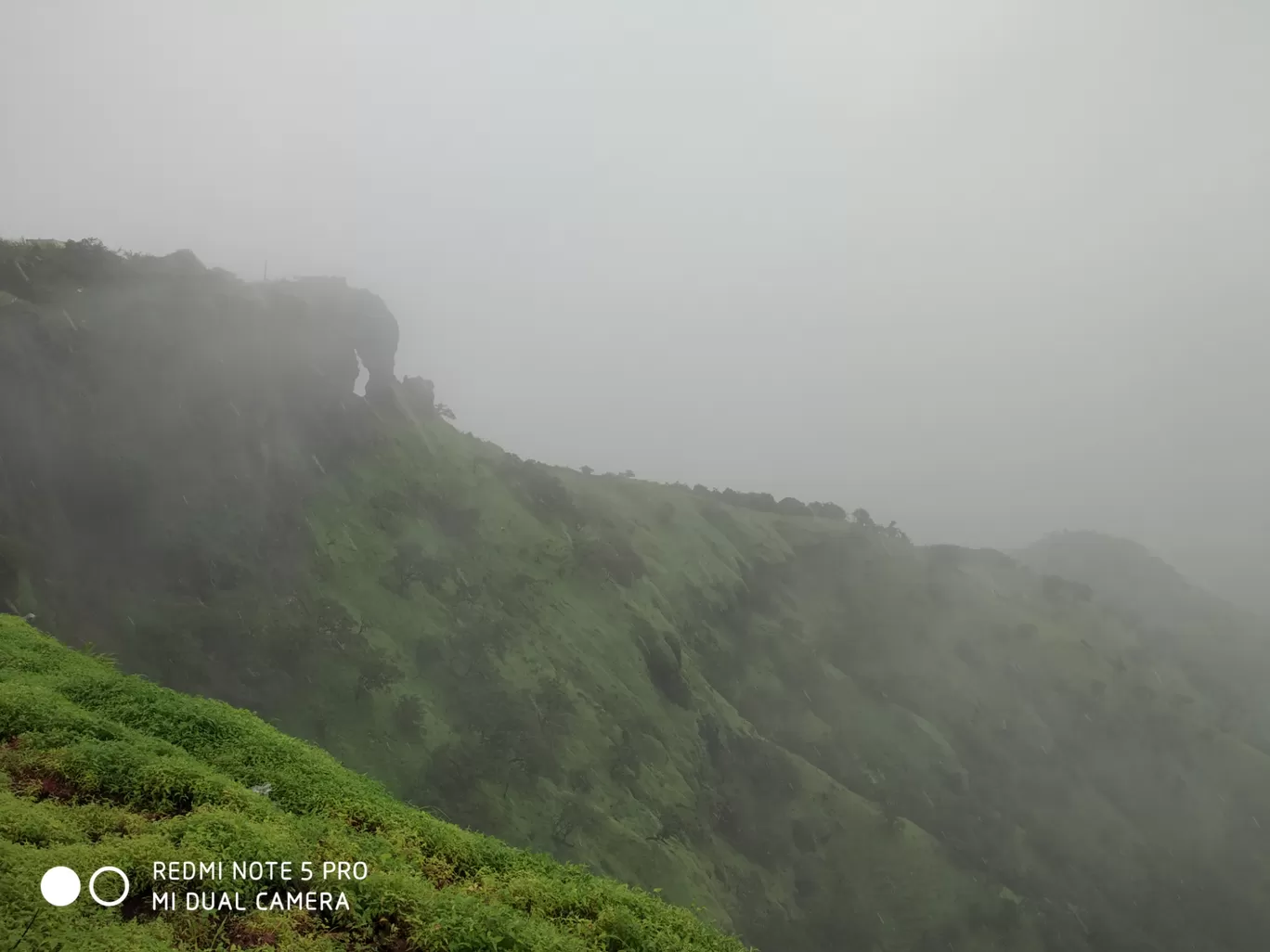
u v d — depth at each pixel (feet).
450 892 36.91
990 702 514.27
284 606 276.62
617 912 39.27
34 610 209.15
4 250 266.57
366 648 280.31
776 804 367.66
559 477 523.29
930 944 331.16
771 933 291.58
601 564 414.00
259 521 291.17
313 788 48.11
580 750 301.22
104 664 69.31
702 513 587.27
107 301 279.28
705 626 462.19
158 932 28.37
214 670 237.66
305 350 347.97
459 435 468.34
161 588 250.98
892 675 513.04
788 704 453.99
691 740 359.46
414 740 259.19
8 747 40.91
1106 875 426.10
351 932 32.35
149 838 32.99
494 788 260.01
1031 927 355.15
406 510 359.25
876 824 374.02
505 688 301.84
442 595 330.95
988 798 446.19
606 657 361.92
